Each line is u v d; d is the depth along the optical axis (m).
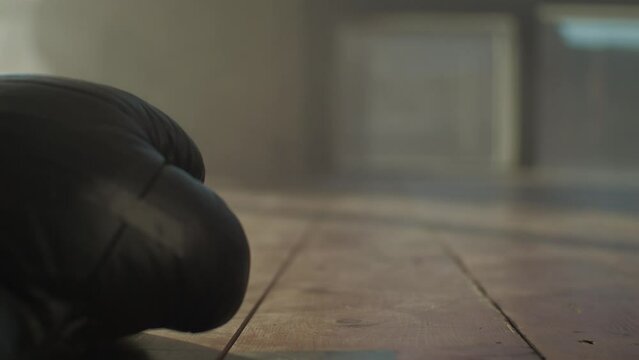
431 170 2.82
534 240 0.96
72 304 0.43
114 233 0.43
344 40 2.82
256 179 2.30
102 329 0.44
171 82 2.49
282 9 2.52
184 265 0.44
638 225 1.12
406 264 0.80
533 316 0.59
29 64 2.44
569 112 2.85
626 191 1.84
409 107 2.86
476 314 0.59
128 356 0.50
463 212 1.33
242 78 2.52
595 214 1.29
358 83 2.85
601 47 2.84
